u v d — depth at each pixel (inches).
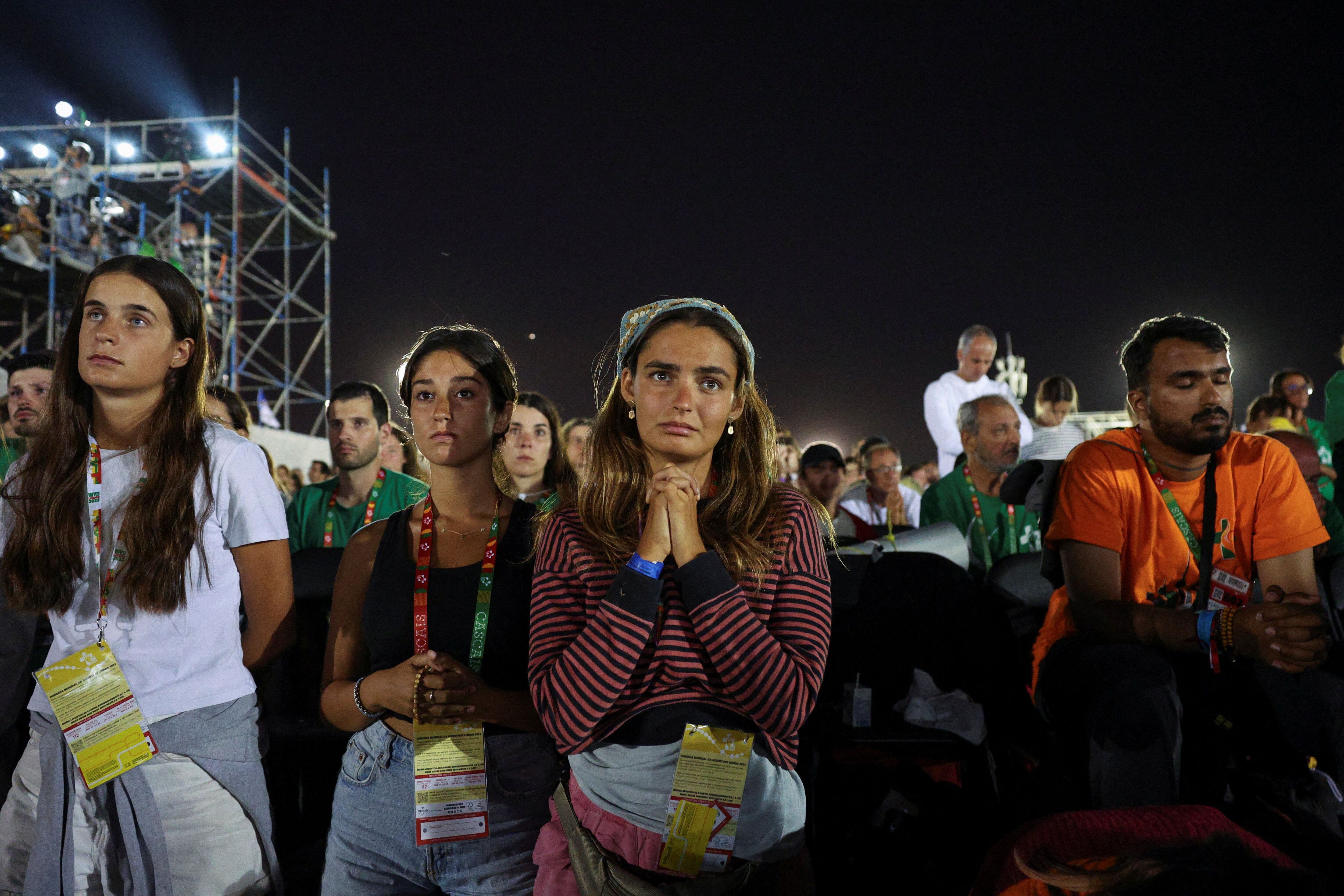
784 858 58.1
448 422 75.0
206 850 73.0
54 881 69.6
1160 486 94.9
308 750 117.0
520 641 71.9
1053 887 43.6
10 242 358.6
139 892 69.9
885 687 115.3
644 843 55.9
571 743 55.4
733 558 60.0
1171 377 91.3
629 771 56.6
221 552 76.9
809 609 60.1
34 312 432.1
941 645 115.7
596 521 62.9
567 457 146.7
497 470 83.9
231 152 473.7
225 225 536.7
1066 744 93.1
